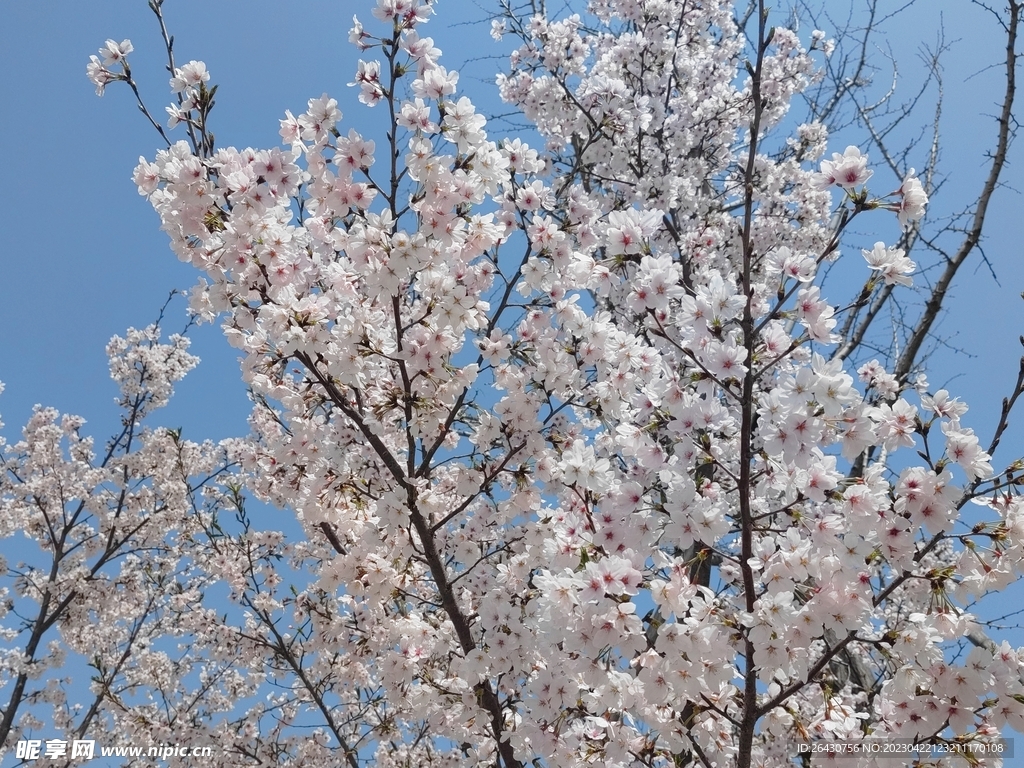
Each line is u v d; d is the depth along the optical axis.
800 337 2.89
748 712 3.12
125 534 9.76
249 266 3.71
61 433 9.86
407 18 3.78
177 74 3.91
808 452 2.78
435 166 3.71
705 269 7.32
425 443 4.80
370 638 5.96
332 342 3.97
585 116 8.10
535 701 3.52
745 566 3.00
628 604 2.95
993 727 2.78
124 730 8.38
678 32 8.49
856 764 3.02
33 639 8.95
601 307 7.59
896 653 2.88
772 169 8.96
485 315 4.60
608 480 3.35
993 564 2.80
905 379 6.16
